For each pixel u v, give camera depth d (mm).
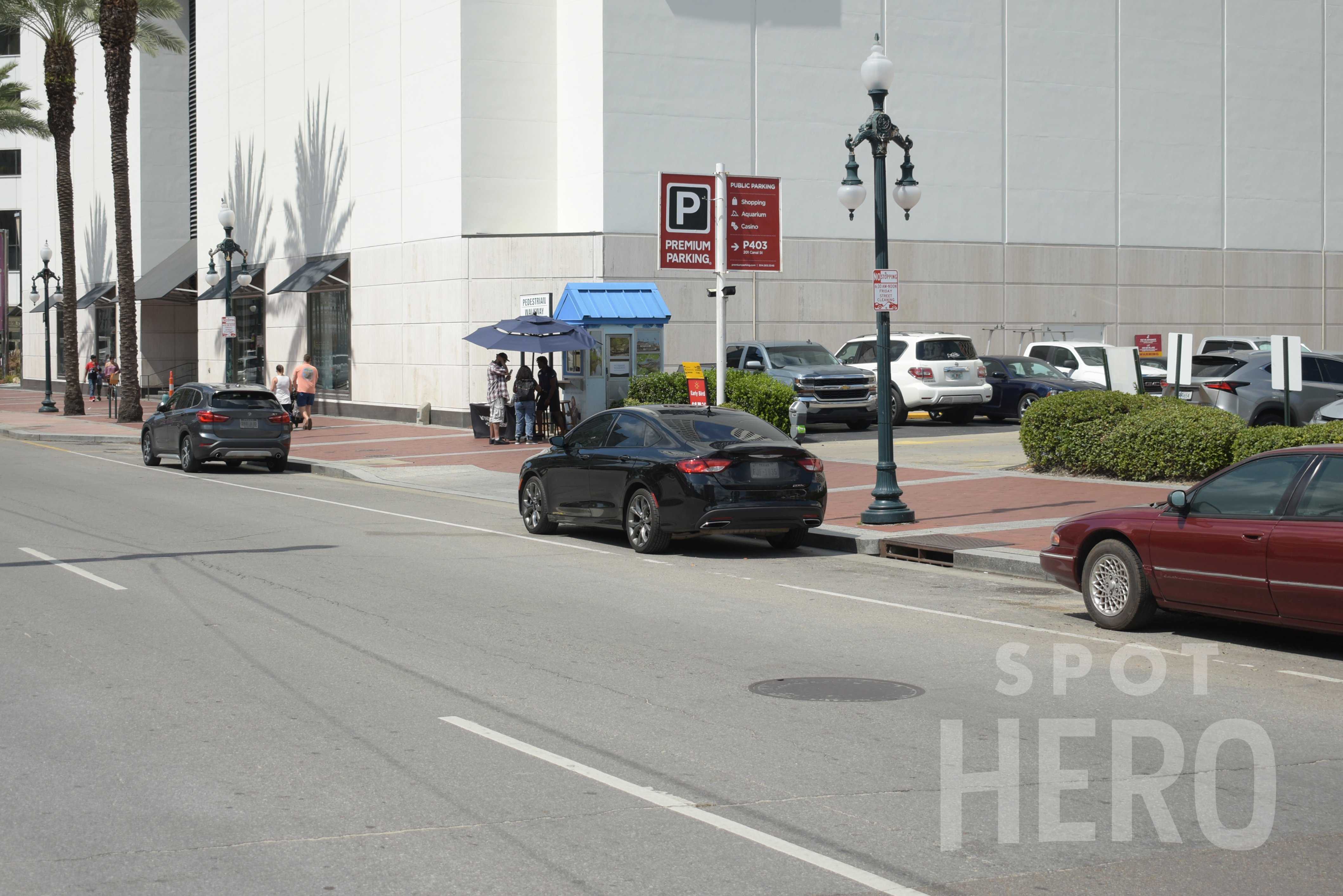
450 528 17297
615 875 5219
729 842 5609
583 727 7461
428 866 5301
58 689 8242
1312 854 5547
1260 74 40906
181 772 6539
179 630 10164
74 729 7309
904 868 5340
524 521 17062
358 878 5172
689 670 8992
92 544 15164
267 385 45906
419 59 35750
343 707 7859
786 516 14656
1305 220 41812
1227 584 9727
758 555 15219
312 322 42500
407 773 6543
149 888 5059
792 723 7605
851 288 35844
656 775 6555
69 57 43312
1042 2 37812
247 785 6332
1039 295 38125
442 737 7215
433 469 25562
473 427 31641
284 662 9062
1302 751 7105
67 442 34188
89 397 58562
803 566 14359
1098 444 20719
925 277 36688
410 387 36844
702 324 34156
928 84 36469
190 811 5953
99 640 9742
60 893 5008
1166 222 39781
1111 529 10633
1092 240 38812
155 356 58812
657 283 33625
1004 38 37406
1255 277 41094
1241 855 5527
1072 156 38438
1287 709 8023
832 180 35438
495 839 5625
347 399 40312
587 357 30078
